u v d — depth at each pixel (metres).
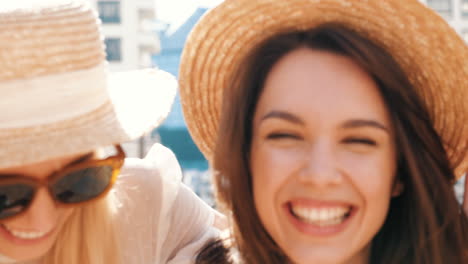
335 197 1.51
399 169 1.68
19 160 1.47
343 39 1.56
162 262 2.12
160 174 2.12
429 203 1.64
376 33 1.63
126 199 2.06
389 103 1.60
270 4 1.65
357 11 1.61
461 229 1.69
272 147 1.57
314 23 1.67
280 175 1.54
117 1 24.03
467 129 1.67
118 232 2.04
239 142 1.70
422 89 1.69
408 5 1.55
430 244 1.65
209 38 1.76
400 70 1.61
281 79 1.58
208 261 1.90
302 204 1.54
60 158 1.64
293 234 1.58
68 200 1.71
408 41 1.61
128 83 2.11
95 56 1.62
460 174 1.77
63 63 1.53
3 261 1.87
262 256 1.73
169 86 2.08
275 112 1.55
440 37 1.57
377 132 1.54
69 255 1.97
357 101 1.53
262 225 1.71
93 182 1.74
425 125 1.64
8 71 1.46
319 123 1.51
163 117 1.90
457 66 1.59
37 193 1.62
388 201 1.62
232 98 1.71
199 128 1.91
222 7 1.69
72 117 1.56
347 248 1.56
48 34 1.50
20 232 1.69
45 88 1.50
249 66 1.68
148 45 24.34
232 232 1.82
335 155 1.52
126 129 1.75
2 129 1.48
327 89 1.53
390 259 1.75
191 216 2.19
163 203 2.09
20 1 1.63
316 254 1.55
